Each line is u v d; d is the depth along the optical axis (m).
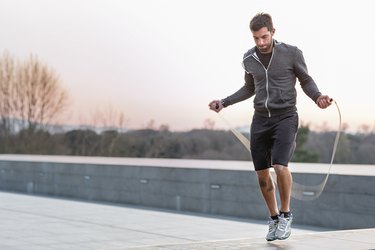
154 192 12.28
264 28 4.46
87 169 13.97
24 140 39.84
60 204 12.97
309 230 9.06
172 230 9.11
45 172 15.20
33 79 39.88
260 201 10.27
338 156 36.41
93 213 11.30
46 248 7.34
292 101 4.58
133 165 12.77
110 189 13.34
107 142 39.22
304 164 13.82
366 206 8.77
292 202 9.81
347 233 5.13
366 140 35.72
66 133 40.00
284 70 4.55
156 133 38.44
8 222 9.90
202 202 11.27
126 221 10.16
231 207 10.76
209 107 4.91
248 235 8.61
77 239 8.12
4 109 39.50
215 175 11.03
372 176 8.69
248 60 4.66
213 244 4.61
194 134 37.72
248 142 4.98
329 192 9.25
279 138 4.55
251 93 4.87
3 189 16.66
